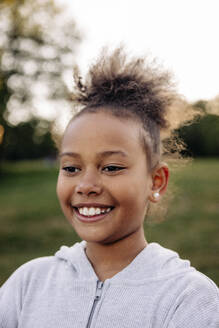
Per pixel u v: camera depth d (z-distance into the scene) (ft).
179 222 24.34
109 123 4.78
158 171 5.24
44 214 31.58
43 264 5.65
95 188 4.61
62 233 24.68
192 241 20.06
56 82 82.07
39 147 103.24
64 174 5.01
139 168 4.82
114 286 4.83
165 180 5.27
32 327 4.95
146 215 6.04
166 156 5.90
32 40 80.33
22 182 57.77
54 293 5.13
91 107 5.02
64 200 4.99
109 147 4.66
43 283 5.36
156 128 5.33
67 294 5.03
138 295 4.70
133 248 5.02
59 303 4.99
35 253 20.34
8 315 5.28
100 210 4.71
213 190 34.40
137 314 4.55
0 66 78.48
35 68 81.25
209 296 4.56
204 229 22.52
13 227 27.07
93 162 4.70
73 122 5.02
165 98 5.54
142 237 5.16
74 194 4.87
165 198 6.28
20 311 5.23
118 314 4.62
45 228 26.37
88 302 4.86
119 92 5.19
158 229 22.76
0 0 63.77
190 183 37.91
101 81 5.35
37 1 77.97
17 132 85.10
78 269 5.19
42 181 58.13
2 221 29.35
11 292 5.45
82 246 5.54
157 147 5.26
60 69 82.53
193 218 25.44
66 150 4.90
